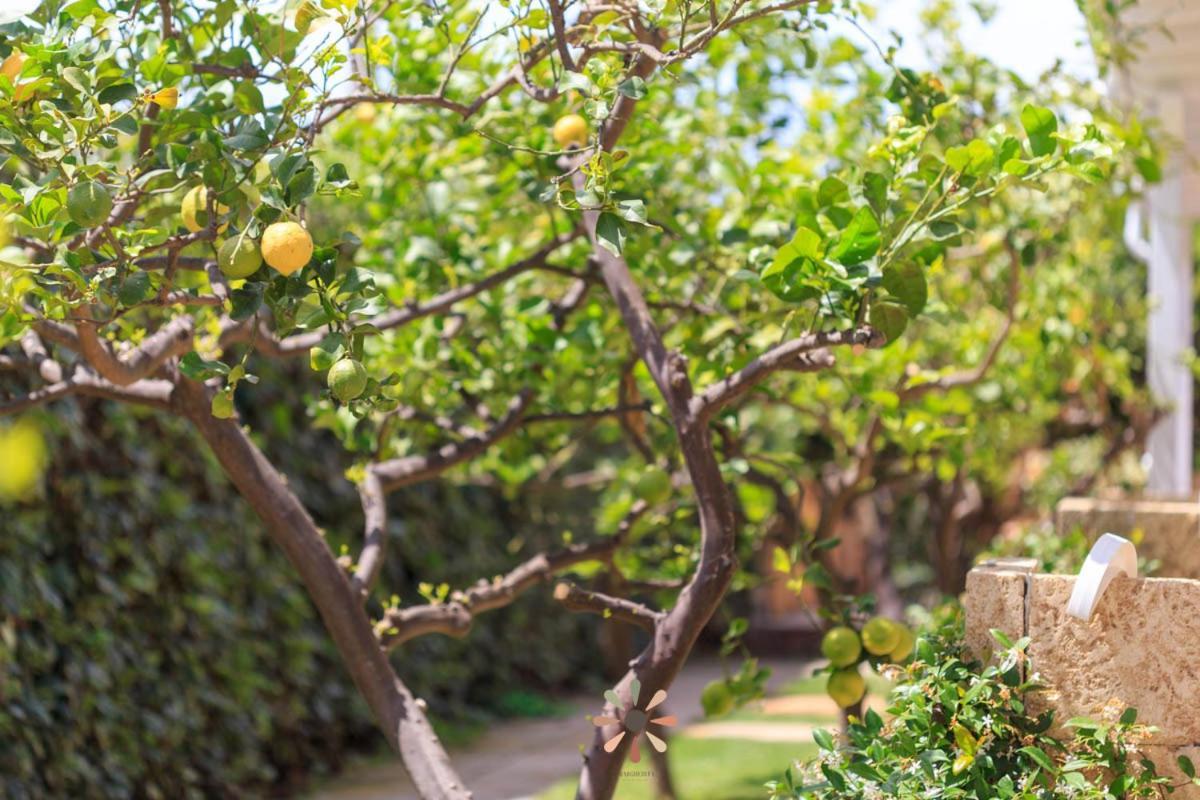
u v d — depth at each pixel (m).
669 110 3.95
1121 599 2.06
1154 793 2.01
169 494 5.33
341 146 3.97
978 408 5.53
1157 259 5.27
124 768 5.04
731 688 3.02
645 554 4.04
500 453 4.43
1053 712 2.09
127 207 2.19
